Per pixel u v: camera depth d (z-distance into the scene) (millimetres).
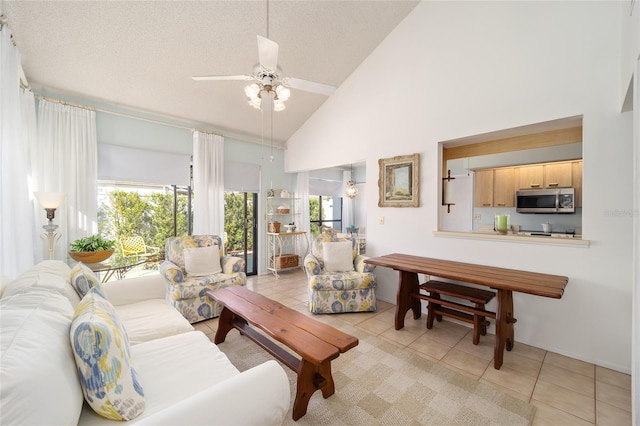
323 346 1574
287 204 5660
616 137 2162
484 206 5004
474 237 2914
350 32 3463
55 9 2402
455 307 2678
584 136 2283
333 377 2055
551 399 1824
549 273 2463
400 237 3582
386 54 3707
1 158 1997
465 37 2969
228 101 4027
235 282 3246
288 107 4508
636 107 1434
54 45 2668
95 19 2555
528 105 2564
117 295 2254
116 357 997
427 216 3320
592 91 2248
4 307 1063
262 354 2373
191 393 1219
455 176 5293
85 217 3262
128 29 2711
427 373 2104
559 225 4387
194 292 2953
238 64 3377
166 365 1421
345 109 4270
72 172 3170
